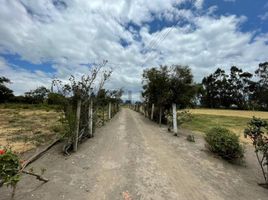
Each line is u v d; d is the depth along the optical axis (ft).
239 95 271.28
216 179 19.90
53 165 21.99
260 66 247.09
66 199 14.75
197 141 38.50
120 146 32.19
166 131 51.06
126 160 24.76
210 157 27.43
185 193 16.53
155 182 18.44
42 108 119.44
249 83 264.31
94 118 41.24
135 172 20.76
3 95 201.57
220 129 29.07
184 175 20.52
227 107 280.92
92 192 16.03
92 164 22.85
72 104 30.22
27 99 198.39
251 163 25.93
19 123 54.19
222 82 278.46
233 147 25.49
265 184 18.56
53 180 17.95
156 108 72.90
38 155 24.39
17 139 33.32
